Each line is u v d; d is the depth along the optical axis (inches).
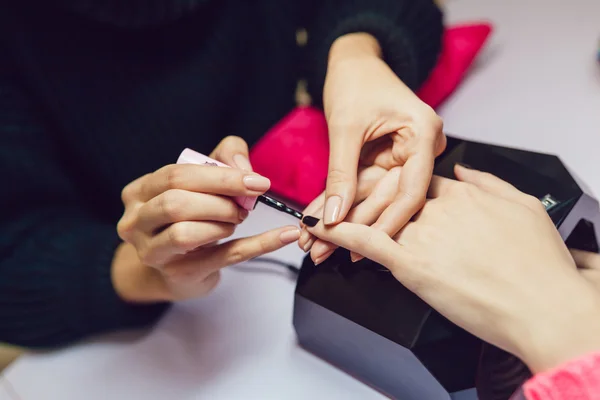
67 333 15.7
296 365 14.4
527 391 11.2
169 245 12.9
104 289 15.7
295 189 17.8
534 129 18.9
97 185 19.9
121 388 14.5
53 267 16.0
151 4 17.4
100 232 17.2
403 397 13.4
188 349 15.0
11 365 15.7
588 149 17.9
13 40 17.1
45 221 17.4
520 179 14.3
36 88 17.7
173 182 12.8
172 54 19.6
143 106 19.3
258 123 22.4
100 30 18.0
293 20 22.3
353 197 13.8
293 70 22.9
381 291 12.9
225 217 12.7
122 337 15.7
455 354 12.2
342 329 13.1
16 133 17.1
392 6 19.6
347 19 19.7
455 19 25.0
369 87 15.7
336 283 13.3
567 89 20.0
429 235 13.0
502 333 11.7
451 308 12.1
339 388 13.9
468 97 20.9
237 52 21.2
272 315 15.4
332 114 15.6
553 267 11.9
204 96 20.3
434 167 14.9
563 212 13.5
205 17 19.8
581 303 11.4
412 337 12.2
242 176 12.4
